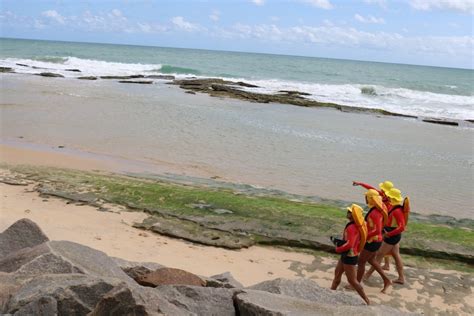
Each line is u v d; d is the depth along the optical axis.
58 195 12.73
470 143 26.30
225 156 19.25
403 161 20.67
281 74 74.50
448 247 10.78
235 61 109.75
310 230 11.22
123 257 9.41
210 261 9.75
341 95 46.75
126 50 133.50
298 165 18.62
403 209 8.99
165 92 39.03
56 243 6.04
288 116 30.97
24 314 4.50
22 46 112.38
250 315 5.45
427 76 100.31
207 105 33.19
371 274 9.48
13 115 24.75
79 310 4.70
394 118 34.03
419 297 8.86
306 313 5.30
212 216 11.84
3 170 14.98
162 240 10.61
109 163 17.19
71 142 19.97
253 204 12.66
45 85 38.34
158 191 13.40
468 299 8.90
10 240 6.72
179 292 5.95
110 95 34.91
